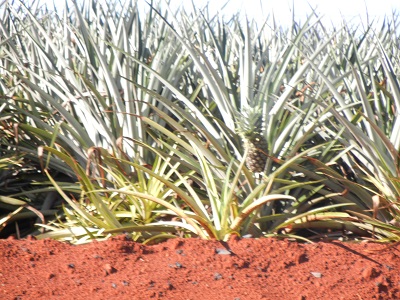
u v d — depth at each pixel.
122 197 2.99
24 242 2.56
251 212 2.52
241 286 2.19
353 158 3.02
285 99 2.88
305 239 2.66
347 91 3.36
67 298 2.15
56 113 3.51
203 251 2.40
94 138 3.31
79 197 3.28
